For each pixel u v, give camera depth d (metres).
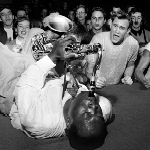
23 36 2.65
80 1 6.86
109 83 2.58
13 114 1.62
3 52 1.91
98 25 3.35
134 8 3.45
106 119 1.53
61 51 1.41
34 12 5.95
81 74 1.84
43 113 1.44
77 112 1.28
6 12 3.37
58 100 1.47
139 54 3.29
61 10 6.24
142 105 1.89
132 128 1.56
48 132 1.43
